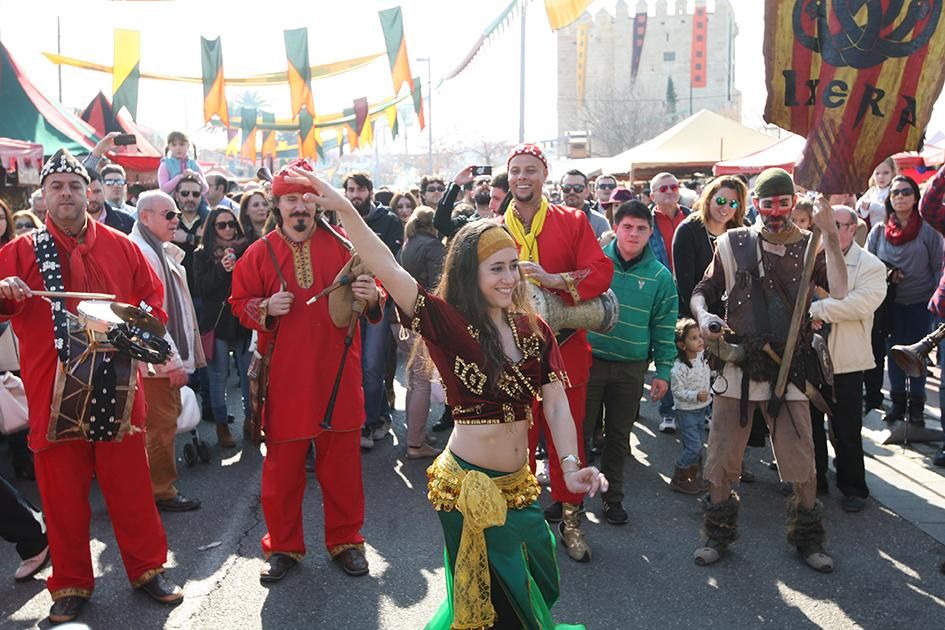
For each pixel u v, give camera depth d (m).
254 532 4.98
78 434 3.75
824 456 5.47
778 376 4.26
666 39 70.81
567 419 3.00
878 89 3.95
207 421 7.50
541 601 2.88
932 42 3.88
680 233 6.45
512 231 4.61
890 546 4.72
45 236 3.86
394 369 7.65
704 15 70.75
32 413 3.81
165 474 5.31
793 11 4.00
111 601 4.09
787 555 4.63
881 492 5.56
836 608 4.01
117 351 3.81
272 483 4.31
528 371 2.93
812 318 5.10
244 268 4.31
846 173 4.00
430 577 4.37
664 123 65.00
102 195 6.52
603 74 68.00
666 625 3.87
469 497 2.78
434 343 2.90
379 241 2.89
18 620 3.93
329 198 2.81
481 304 2.88
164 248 5.82
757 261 4.34
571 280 4.41
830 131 4.00
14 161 9.94
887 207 7.04
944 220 6.16
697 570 4.45
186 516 5.25
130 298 4.11
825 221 4.05
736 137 18.23
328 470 4.39
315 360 4.27
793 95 4.05
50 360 3.79
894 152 3.98
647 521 5.18
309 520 5.20
